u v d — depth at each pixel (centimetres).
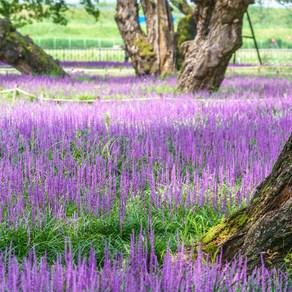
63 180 1316
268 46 13550
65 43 13588
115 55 11038
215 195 1302
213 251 988
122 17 4547
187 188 1342
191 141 1741
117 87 3534
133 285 757
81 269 762
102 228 1182
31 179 1364
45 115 2081
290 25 16300
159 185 1391
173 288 757
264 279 820
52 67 4275
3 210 1216
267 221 928
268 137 1847
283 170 943
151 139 1695
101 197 1273
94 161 1612
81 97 3017
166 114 2214
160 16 4462
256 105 2558
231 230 997
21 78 3903
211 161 1545
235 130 1938
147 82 3897
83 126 1956
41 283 750
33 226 1137
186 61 3409
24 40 4234
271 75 5369
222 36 3331
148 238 1078
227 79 4653
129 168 1577
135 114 2194
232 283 800
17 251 1076
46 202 1267
